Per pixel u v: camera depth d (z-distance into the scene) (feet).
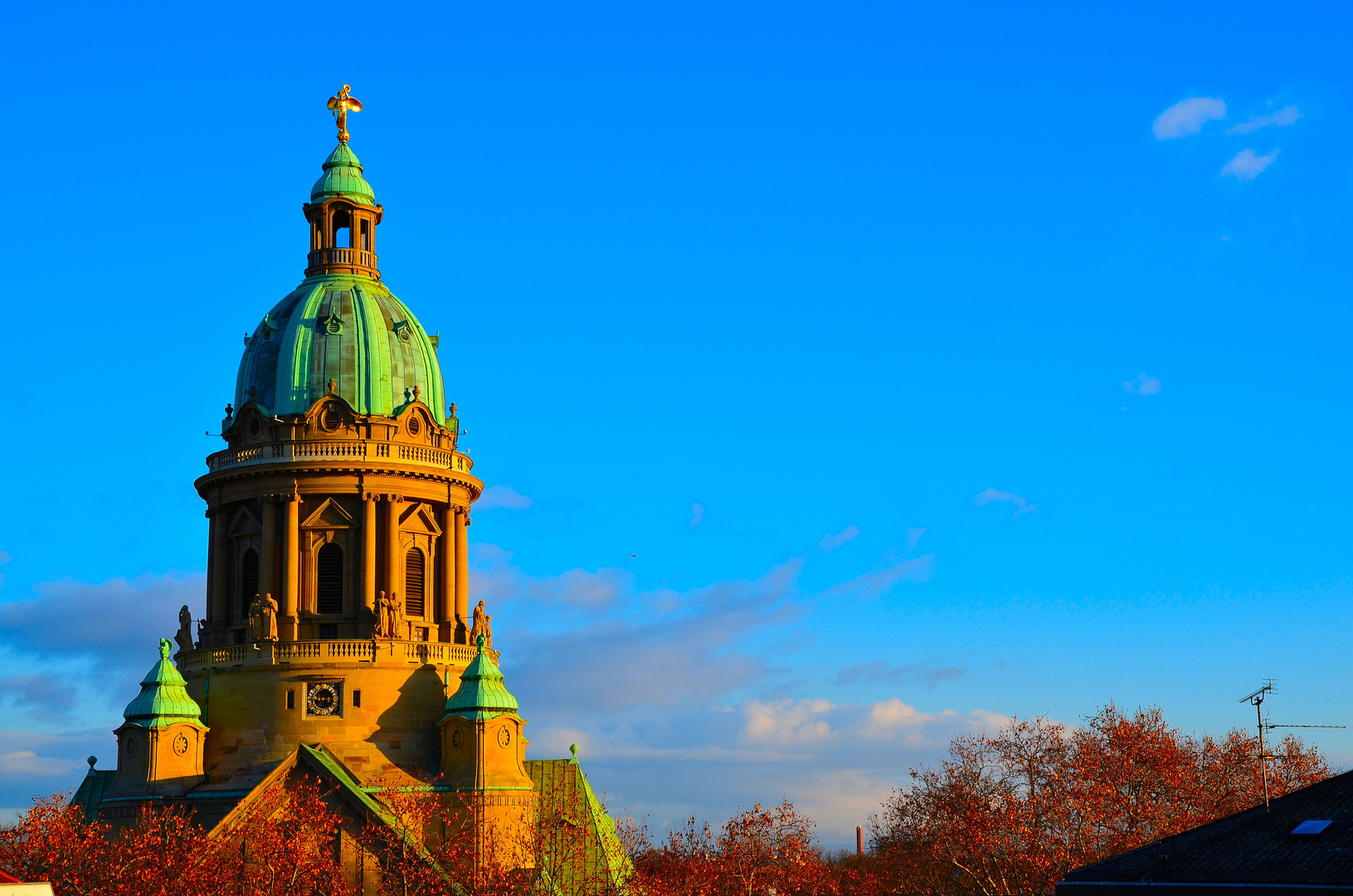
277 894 355.56
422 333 472.85
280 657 420.36
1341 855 237.66
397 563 439.22
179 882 342.64
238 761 412.98
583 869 403.34
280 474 437.58
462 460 462.19
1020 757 427.33
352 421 442.50
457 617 456.86
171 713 408.46
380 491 439.63
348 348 451.12
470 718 410.72
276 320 461.78
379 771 409.90
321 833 374.63
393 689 421.59
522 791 412.57
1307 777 457.68
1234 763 457.68
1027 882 403.95
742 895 412.16
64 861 353.31
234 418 450.71
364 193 479.00
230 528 447.83
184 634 441.68
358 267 473.67
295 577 433.48
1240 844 255.70
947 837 428.56
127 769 407.85
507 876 376.89
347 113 486.79
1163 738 421.18
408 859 377.30
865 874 515.91
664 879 412.77
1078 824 402.52
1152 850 270.46
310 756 396.16
